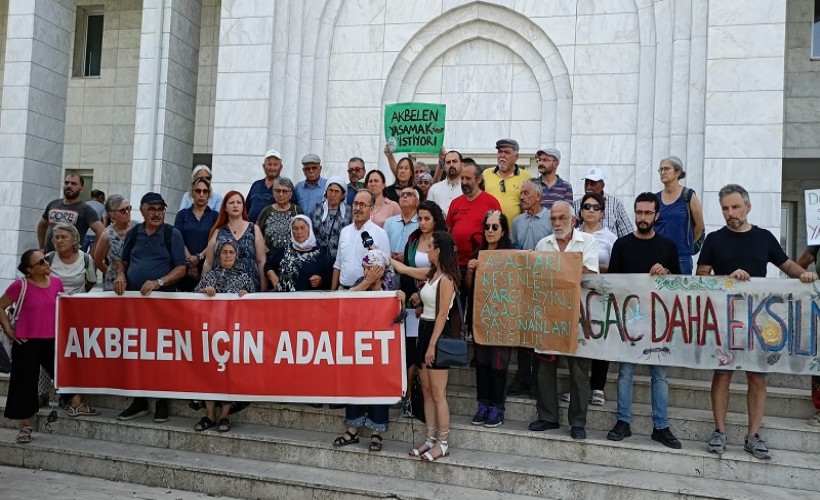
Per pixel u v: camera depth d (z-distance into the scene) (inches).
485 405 235.9
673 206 260.7
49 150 469.4
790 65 473.4
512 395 256.4
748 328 216.7
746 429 224.8
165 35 443.8
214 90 563.5
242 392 244.5
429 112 320.2
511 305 233.5
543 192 274.5
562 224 231.8
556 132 391.2
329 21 420.8
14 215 447.8
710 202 340.2
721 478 208.5
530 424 231.5
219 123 417.1
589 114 379.9
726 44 341.1
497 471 209.6
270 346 242.7
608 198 281.9
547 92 394.3
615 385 258.2
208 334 250.1
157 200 258.7
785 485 203.3
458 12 406.6
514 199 279.1
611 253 239.1
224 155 415.8
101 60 592.7
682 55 356.8
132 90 585.0
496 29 403.2
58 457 244.7
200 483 224.5
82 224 343.3
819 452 218.2
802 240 519.8
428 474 217.0
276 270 267.0
